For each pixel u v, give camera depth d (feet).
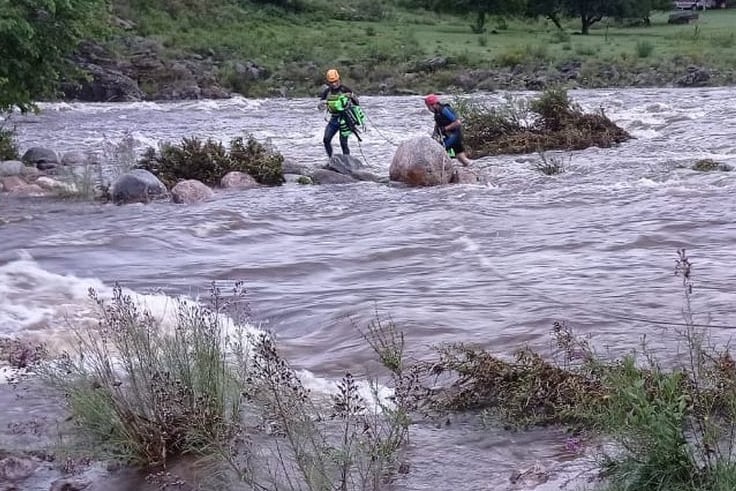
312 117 114.11
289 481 14.88
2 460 17.10
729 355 19.40
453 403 18.98
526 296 28.53
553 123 74.49
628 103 112.78
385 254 36.27
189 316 23.77
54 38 63.93
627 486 14.33
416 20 242.17
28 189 55.11
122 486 16.30
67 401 18.74
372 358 22.93
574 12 233.14
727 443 15.05
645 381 16.85
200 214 46.19
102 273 34.32
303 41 194.29
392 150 76.84
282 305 28.73
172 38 180.24
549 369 19.02
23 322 27.30
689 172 56.13
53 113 122.11
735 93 128.16
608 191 50.01
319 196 52.60
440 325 25.49
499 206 46.62
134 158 67.77
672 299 27.40
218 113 122.42
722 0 334.85
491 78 166.20
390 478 15.72
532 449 16.80
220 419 17.22
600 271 31.78
